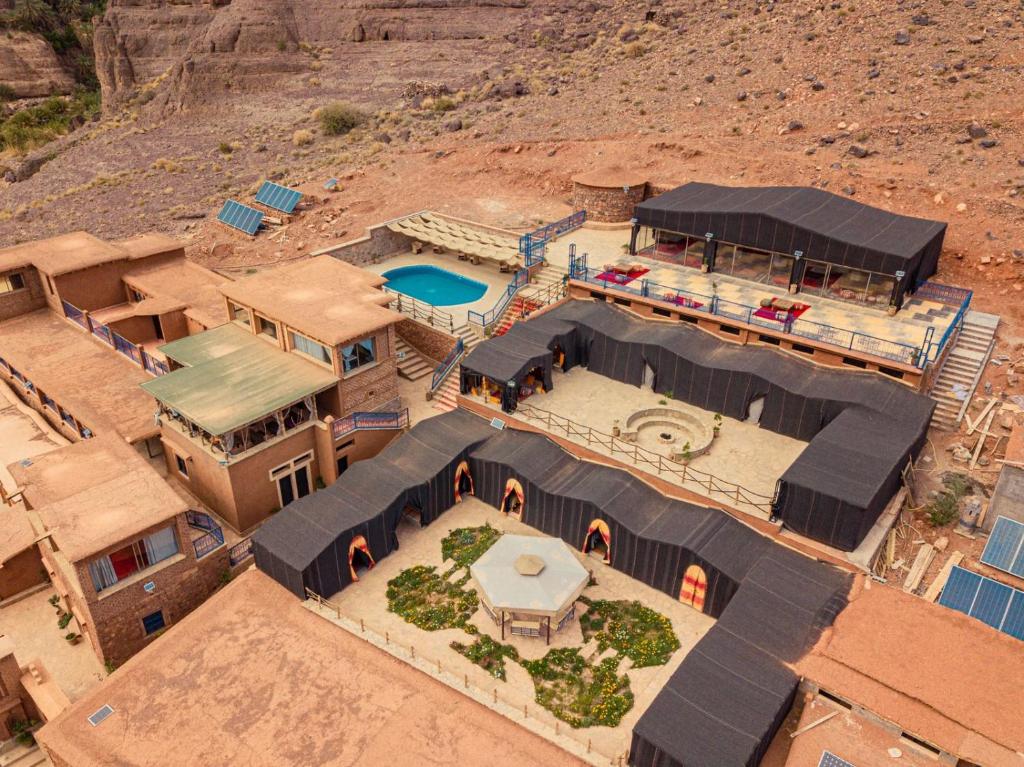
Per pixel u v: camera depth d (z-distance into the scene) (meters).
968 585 23.66
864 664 21.48
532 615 25.48
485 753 21.70
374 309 35.66
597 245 47.12
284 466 32.56
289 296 36.75
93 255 44.12
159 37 107.88
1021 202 41.50
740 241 38.66
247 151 74.75
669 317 37.47
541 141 61.28
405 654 25.02
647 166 54.47
